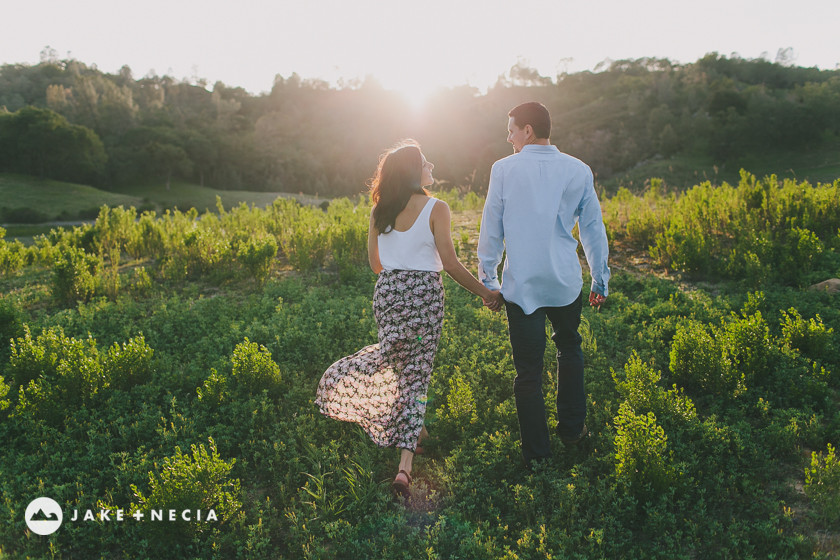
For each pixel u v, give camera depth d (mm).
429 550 2625
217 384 4105
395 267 3170
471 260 7758
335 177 135250
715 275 6793
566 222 3092
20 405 3941
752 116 91688
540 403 3215
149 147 108812
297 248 8266
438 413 3773
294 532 2855
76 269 7035
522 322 3129
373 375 3264
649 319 5426
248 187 125438
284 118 187875
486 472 3266
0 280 8703
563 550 2623
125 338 5480
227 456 3600
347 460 3416
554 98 165500
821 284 5836
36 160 97062
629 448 3053
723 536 2689
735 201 8688
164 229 9945
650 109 124000
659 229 8398
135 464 3439
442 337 5055
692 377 4125
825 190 8398
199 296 7051
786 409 3752
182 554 2838
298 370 4672
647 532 2805
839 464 2820
